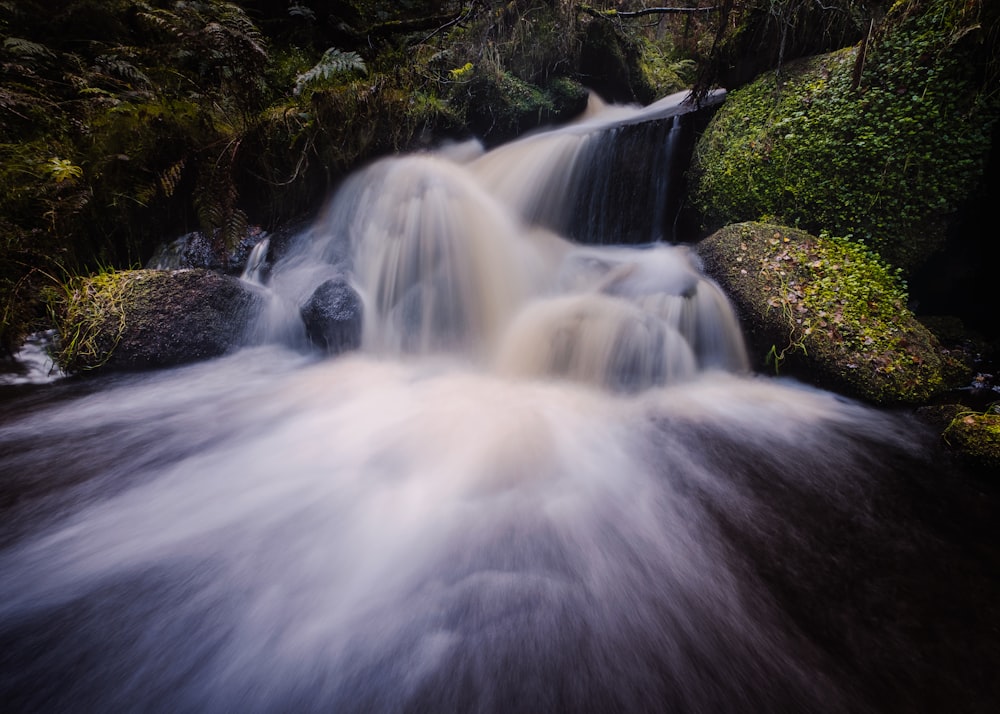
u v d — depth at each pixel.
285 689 1.97
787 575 2.51
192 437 3.76
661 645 2.15
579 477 3.34
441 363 5.27
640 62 10.88
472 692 1.96
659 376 4.57
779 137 5.28
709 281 4.87
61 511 2.91
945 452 3.46
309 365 5.10
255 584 2.45
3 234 4.72
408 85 6.99
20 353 4.74
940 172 4.40
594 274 5.73
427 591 2.43
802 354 4.30
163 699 1.91
